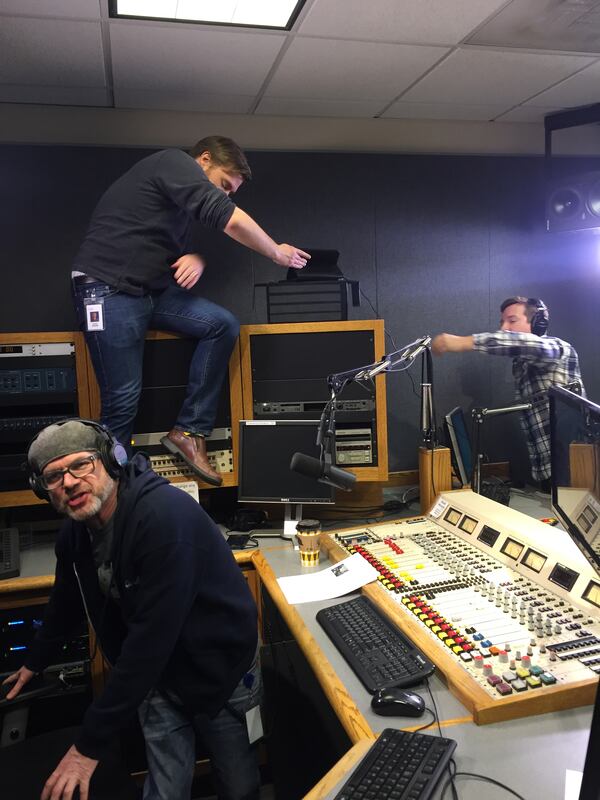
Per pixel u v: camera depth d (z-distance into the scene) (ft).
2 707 5.69
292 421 8.14
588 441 4.70
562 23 7.11
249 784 5.69
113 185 7.42
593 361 11.34
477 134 10.49
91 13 6.53
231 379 8.29
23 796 4.83
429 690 4.57
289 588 6.36
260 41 7.29
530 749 3.92
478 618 5.30
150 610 4.76
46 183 9.07
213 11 6.61
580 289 11.17
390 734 4.00
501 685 4.33
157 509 4.86
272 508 8.94
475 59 7.99
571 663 4.57
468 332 10.78
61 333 7.81
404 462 10.71
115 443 5.08
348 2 6.55
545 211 10.67
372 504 9.14
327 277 8.54
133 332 7.34
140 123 9.25
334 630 5.37
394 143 10.19
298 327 8.30
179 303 7.78
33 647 5.90
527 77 8.64
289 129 9.80
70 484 4.75
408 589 5.92
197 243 9.68
